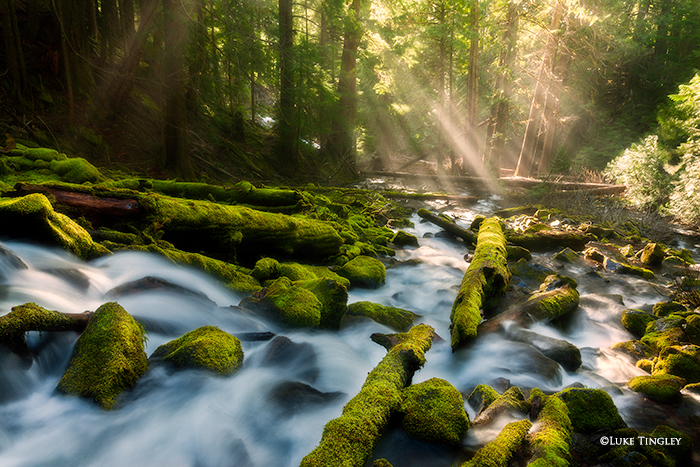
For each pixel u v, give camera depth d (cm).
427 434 267
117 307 329
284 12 1590
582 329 541
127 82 1204
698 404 345
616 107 2856
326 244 730
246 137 1845
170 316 407
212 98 1479
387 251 883
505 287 608
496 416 290
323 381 353
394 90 2330
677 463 272
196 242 625
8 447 246
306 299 452
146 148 1234
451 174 2205
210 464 258
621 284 732
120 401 277
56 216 456
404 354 331
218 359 321
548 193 1606
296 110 1694
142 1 1155
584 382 392
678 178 1420
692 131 1352
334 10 1736
